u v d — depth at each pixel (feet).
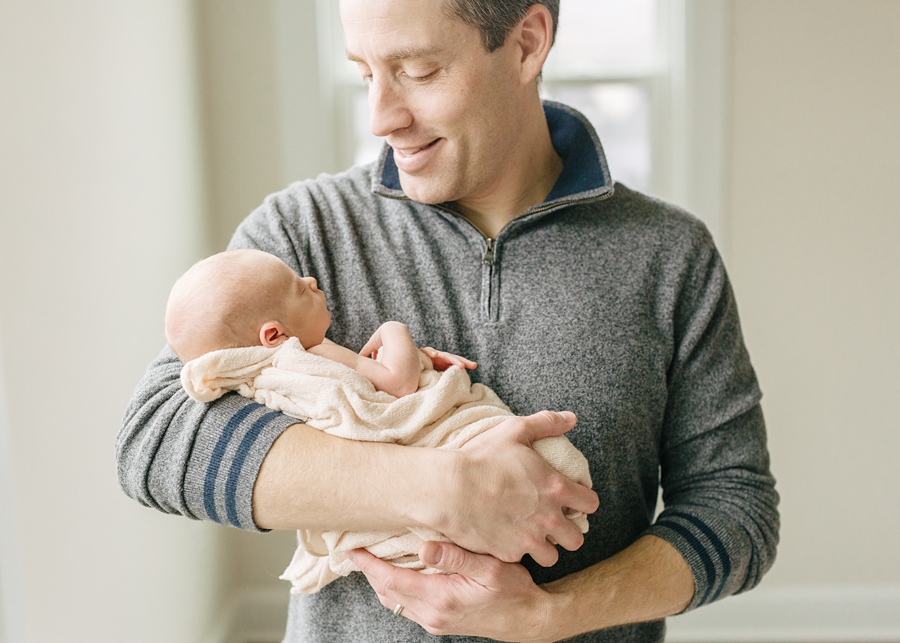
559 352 3.39
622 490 3.49
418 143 3.16
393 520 2.74
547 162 3.77
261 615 8.64
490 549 2.84
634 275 3.55
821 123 7.88
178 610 6.91
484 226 3.69
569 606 3.04
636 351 3.46
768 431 8.43
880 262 8.07
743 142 7.97
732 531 3.46
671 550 3.37
